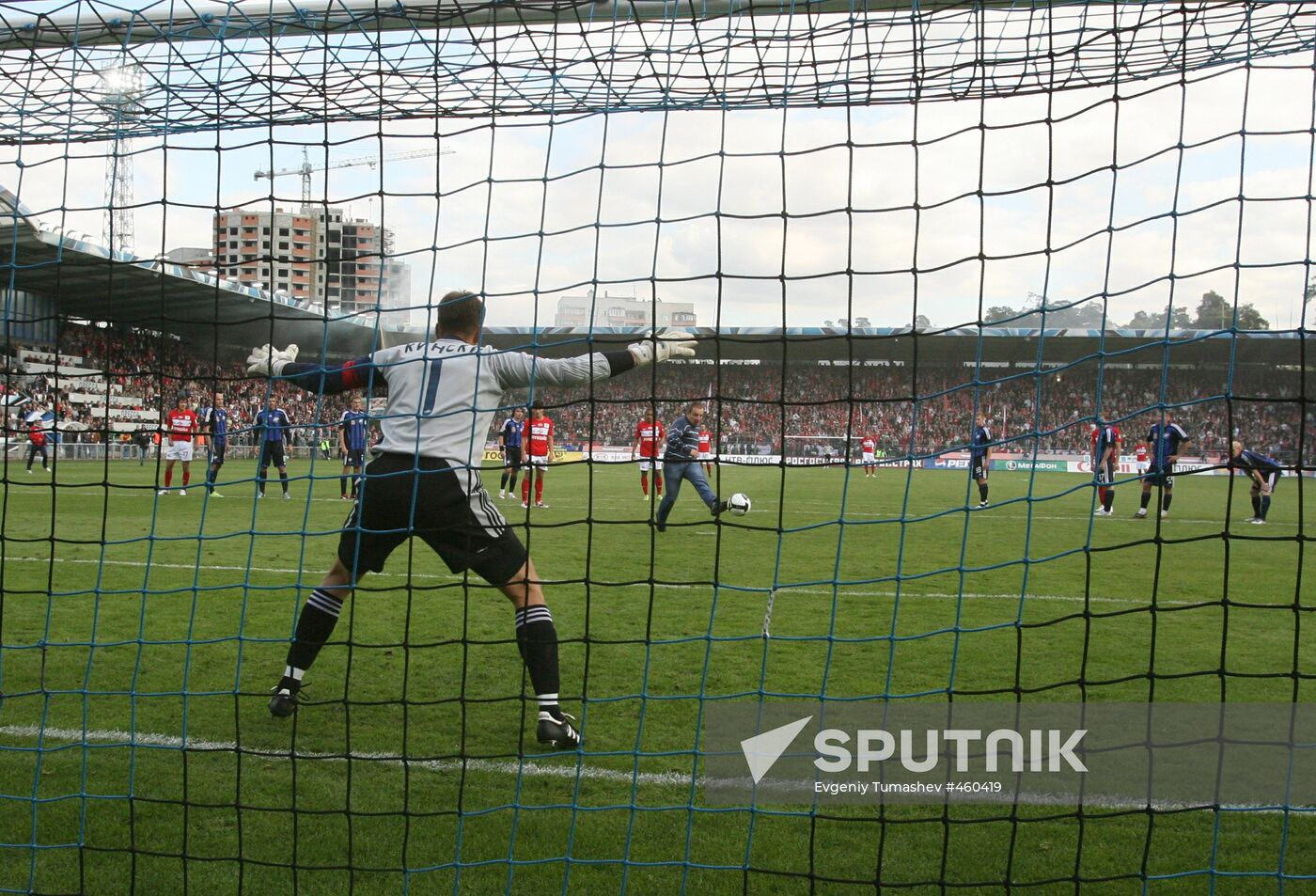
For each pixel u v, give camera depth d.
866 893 2.84
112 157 3.87
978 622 6.46
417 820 3.32
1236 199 3.11
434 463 3.90
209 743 3.99
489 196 3.55
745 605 7.01
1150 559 9.99
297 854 3.07
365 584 7.71
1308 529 13.84
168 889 2.85
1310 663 5.45
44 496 16.23
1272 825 3.32
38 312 24.73
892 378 38.69
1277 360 28.17
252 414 30.78
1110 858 3.08
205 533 11.19
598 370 3.72
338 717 4.34
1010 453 36.47
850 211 3.40
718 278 3.39
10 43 4.21
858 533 12.31
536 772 3.72
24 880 2.89
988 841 3.20
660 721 4.28
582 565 9.12
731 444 37.41
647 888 2.87
